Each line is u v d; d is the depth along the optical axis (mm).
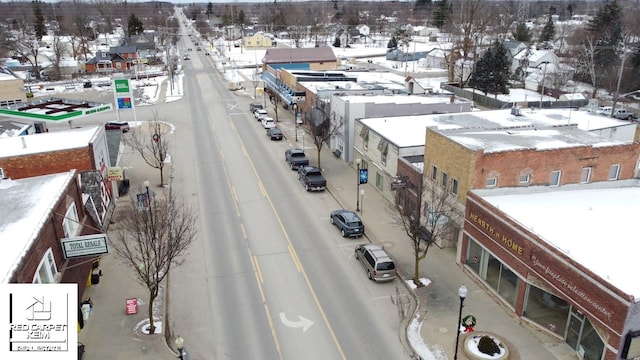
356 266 26641
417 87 67062
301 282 25031
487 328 21062
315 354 19734
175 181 40062
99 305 22750
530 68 100000
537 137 29078
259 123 61438
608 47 85062
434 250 28344
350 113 43375
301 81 64375
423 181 29953
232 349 20000
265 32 189000
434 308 22656
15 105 48406
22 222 19328
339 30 180375
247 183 39656
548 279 19859
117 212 33156
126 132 56188
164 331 21016
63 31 168875
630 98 76875
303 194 37281
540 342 20062
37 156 29094
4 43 129250
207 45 171625
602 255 19359
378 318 22094
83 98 82812
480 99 78688
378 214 33375
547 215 23125
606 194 26328
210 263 26859
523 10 165500
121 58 117875
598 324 17625
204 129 58125
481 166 25031
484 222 23812
